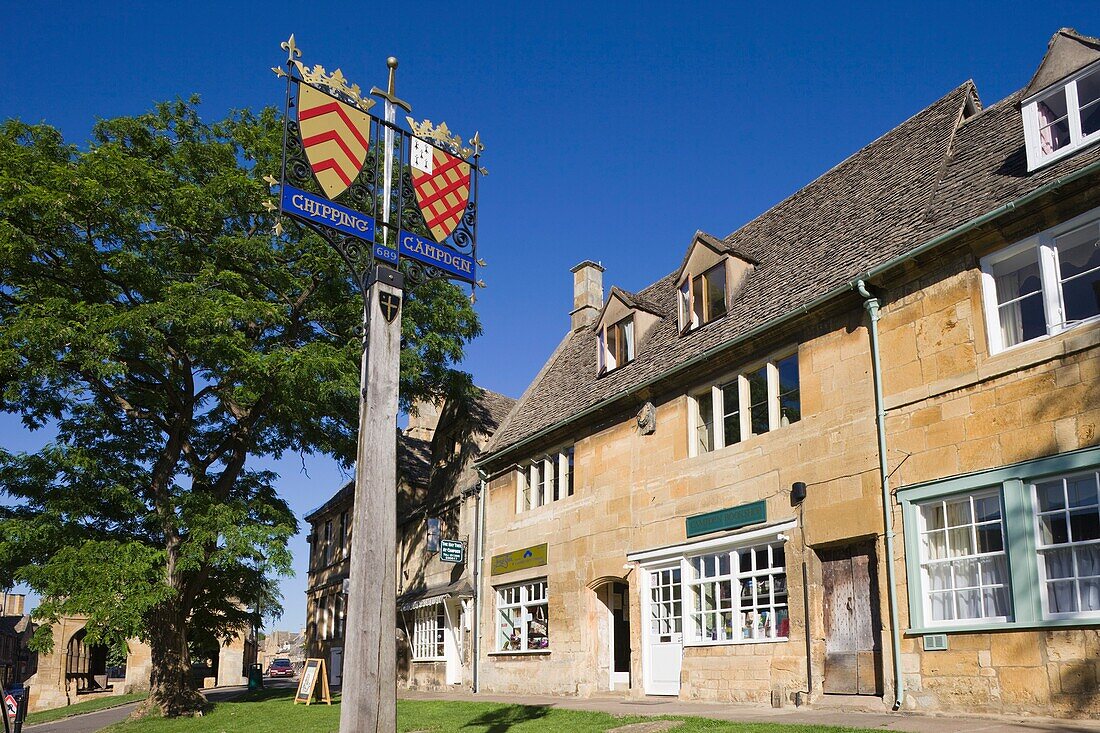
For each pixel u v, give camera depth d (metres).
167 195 20.36
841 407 14.19
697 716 13.06
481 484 24.86
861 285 13.74
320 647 37.91
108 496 20.30
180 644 22.22
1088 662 10.32
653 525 18.12
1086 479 10.84
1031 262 12.07
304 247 21.83
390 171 9.54
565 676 19.92
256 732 16.89
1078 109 12.33
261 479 24.02
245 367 19.67
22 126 21.00
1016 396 11.67
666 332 20.16
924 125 17.52
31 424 22.55
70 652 46.34
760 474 15.65
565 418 21.16
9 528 18.98
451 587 25.78
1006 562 11.48
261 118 23.33
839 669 13.73
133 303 20.77
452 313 23.75
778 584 15.18
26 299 19.61
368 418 8.52
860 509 13.55
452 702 18.80
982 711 11.30
